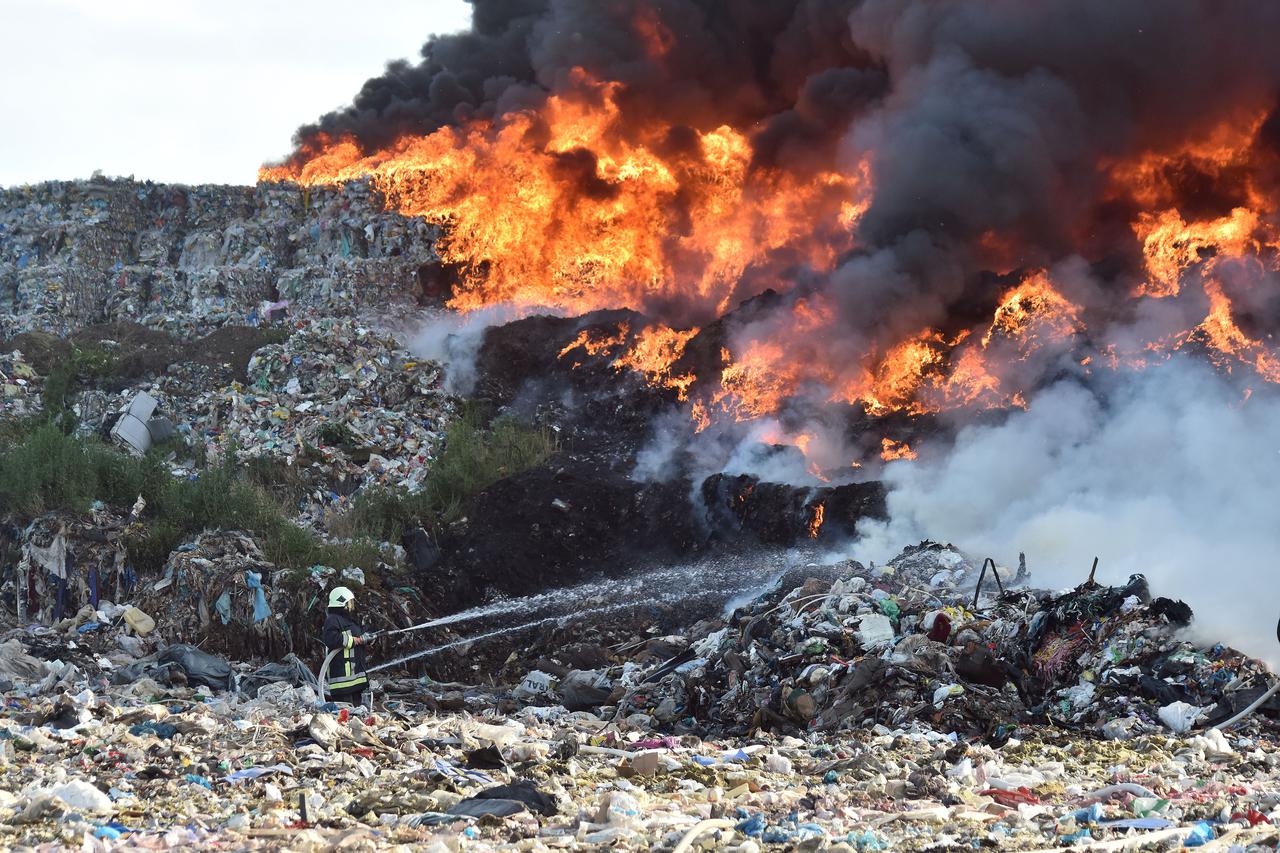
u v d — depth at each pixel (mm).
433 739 21234
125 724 21969
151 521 35938
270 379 46219
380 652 33438
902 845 14258
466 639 34438
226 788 17062
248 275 53219
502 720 26234
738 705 25234
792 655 25797
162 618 32906
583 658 32438
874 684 24172
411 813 15766
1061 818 15633
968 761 19234
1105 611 25422
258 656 32656
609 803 15523
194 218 56125
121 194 54469
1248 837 14164
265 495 38375
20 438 40875
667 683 26922
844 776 18766
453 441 42938
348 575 34719
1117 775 18750
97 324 51375
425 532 37938
